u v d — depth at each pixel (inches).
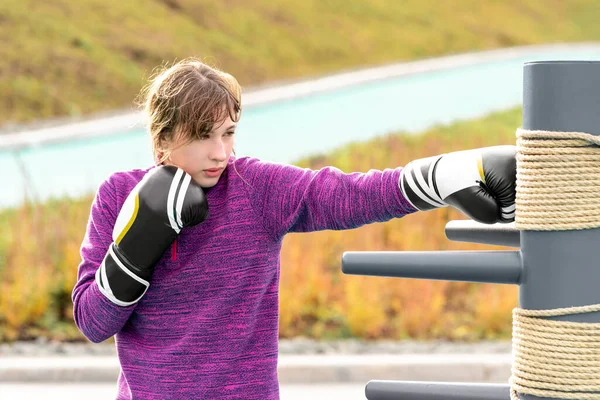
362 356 427.5
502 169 140.1
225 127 153.8
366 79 1027.9
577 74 132.0
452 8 1373.0
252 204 157.9
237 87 156.8
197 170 156.3
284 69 1073.5
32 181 732.0
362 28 1229.7
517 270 137.2
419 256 140.5
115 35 995.3
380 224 548.7
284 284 486.3
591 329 133.1
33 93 872.3
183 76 154.3
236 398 155.3
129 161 780.0
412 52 1206.9
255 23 1138.7
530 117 135.8
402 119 914.7
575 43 1374.3
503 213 142.5
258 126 876.6
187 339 156.1
